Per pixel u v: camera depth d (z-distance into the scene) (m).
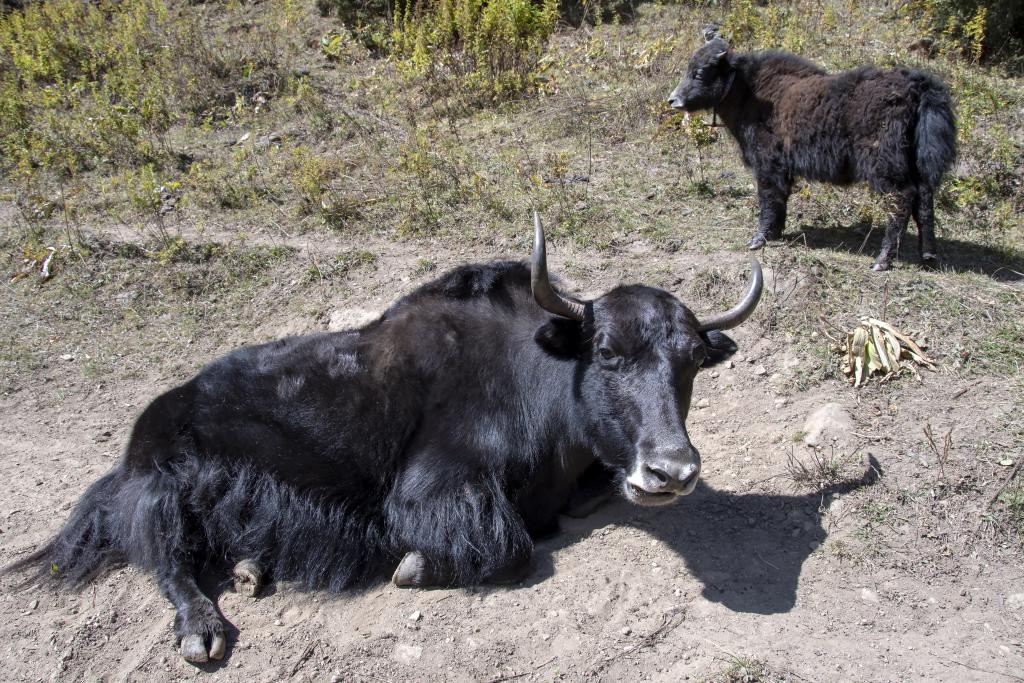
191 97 10.77
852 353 5.37
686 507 4.65
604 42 11.11
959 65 9.51
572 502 4.76
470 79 10.09
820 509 4.49
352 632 4.07
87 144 9.69
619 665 3.77
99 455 5.70
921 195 6.19
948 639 3.87
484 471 4.33
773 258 6.27
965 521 4.39
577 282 6.50
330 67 11.32
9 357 6.74
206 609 4.09
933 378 5.23
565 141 8.82
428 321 4.60
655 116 8.98
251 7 13.35
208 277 7.32
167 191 8.64
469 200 7.77
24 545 4.84
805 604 4.04
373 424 4.40
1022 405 4.91
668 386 3.91
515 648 3.90
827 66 9.48
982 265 6.50
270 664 3.90
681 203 7.49
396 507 4.37
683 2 12.08
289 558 4.43
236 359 4.75
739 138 7.00
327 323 6.69
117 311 7.16
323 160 8.70
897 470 4.62
